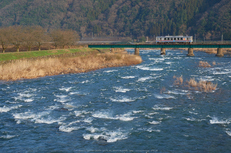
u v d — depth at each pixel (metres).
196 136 21.62
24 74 51.22
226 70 56.59
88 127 23.73
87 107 29.81
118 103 31.34
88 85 42.16
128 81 45.22
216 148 19.50
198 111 27.88
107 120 25.52
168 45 98.12
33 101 32.47
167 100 32.38
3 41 81.06
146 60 83.00
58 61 67.06
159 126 23.86
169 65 67.75
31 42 91.94
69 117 26.42
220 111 27.77
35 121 25.28
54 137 21.75
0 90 38.72
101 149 19.58
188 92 36.28
